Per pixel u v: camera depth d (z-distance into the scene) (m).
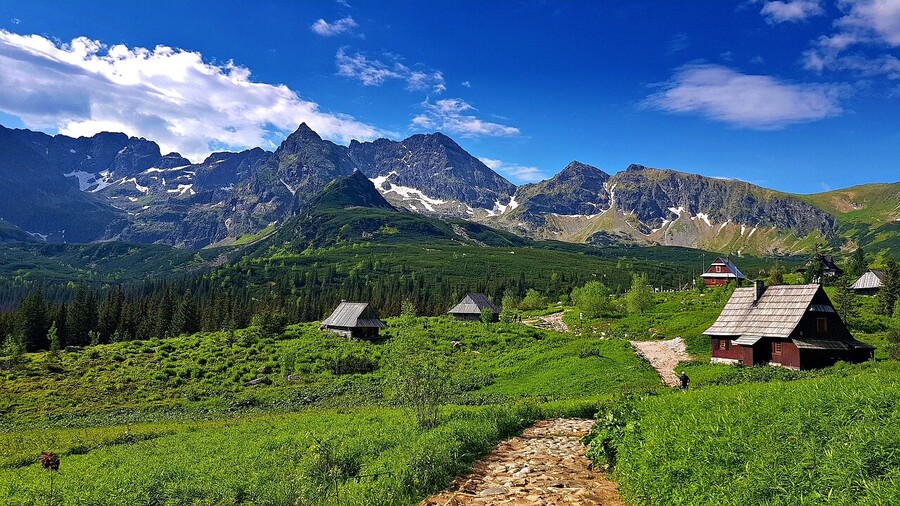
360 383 64.81
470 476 17.56
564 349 67.06
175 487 21.05
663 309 106.56
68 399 59.62
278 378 68.75
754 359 56.41
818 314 55.88
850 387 16.70
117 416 53.59
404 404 28.56
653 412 19.44
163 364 72.94
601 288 111.19
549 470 17.97
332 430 30.27
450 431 22.41
